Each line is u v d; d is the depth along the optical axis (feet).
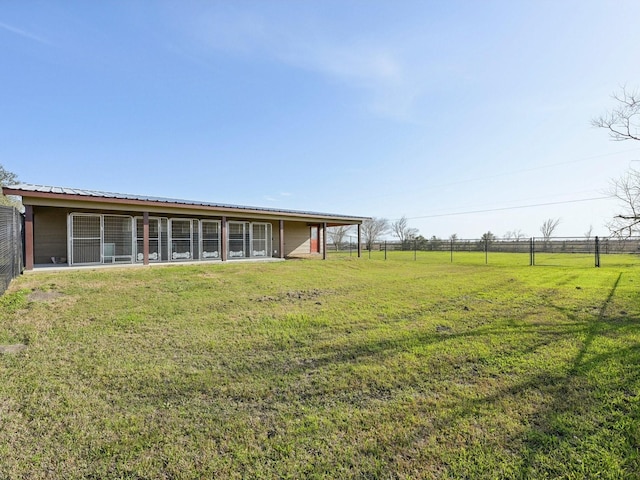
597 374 11.10
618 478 6.22
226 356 13.05
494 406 9.07
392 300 24.12
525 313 20.29
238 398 9.70
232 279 30.30
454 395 9.78
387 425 8.18
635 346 13.91
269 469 6.61
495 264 57.26
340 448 7.27
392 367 11.95
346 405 9.25
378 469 6.59
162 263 39.68
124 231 38.29
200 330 16.30
